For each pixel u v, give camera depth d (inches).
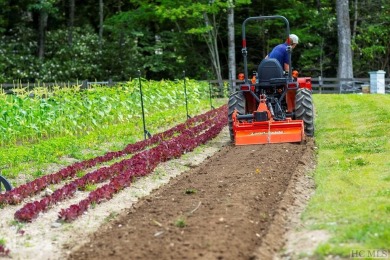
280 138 572.1
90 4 1930.4
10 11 1795.0
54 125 738.2
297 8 1727.4
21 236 343.6
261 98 609.0
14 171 516.1
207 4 1557.6
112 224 345.1
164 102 1019.3
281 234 309.3
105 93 829.8
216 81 1418.6
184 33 1705.2
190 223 319.3
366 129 629.9
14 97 713.6
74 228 351.6
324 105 964.0
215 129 721.6
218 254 271.6
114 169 486.0
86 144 654.5
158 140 657.6
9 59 1611.7
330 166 450.9
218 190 397.4
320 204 343.0
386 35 1739.7
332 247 273.6
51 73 1614.2
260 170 452.1
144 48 1744.6
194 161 551.2
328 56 1819.6
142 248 286.7
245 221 316.2
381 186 368.8
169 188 425.7
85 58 1673.2
